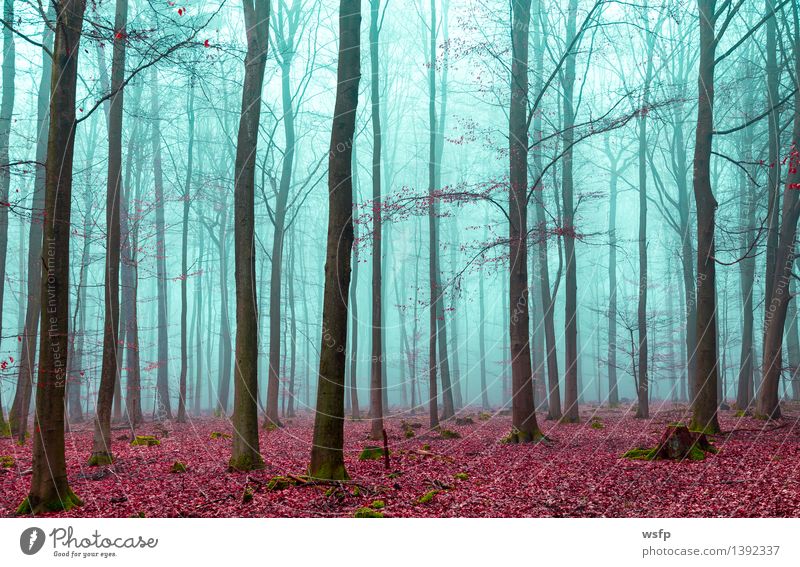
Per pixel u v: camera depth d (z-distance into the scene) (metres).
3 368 14.84
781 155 24.25
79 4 9.77
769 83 22.08
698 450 13.43
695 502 9.85
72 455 16.23
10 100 22.48
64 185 9.46
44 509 9.56
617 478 11.83
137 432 22.34
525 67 19.22
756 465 12.09
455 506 10.09
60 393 9.70
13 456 15.44
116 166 15.09
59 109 9.48
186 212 27.95
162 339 31.20
